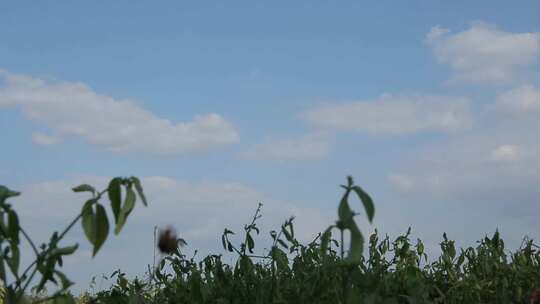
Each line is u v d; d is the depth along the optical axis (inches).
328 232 119.1
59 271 117.6
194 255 209.2
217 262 203.3
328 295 171.8
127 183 115.1
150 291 207.5
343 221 117.9
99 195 115.3
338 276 170.1
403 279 192.7
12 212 114.8
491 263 209.8
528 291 198.7
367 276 171.6
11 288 116.0
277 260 191.3
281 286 189.2
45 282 117.3
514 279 204.4
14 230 114.8
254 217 201.9
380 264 201.2
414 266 195.9
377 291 170.1
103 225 114.0
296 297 179.6
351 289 151.3
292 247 202.1
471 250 215.3
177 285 205.3
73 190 115.3
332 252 190.7
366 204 116.6
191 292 193.6
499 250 214.7
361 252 115.7
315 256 196.5
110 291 206.7
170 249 141.7
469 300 192.9
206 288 195.9
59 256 118.7
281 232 189.6
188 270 208.7
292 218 187.3
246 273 198.2
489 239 216.5
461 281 195.0
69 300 122.5
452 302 193.0
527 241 219.0
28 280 116.6
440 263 212.7
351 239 116.8
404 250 207.8
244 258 199.9
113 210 113.8
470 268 213.0
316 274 179.9
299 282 190.2
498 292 198.2
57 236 116.1
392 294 183.3
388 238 209.5
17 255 116.3
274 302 180.7
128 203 114.1
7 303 115.8
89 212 114.4
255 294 194.1
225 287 198.8
